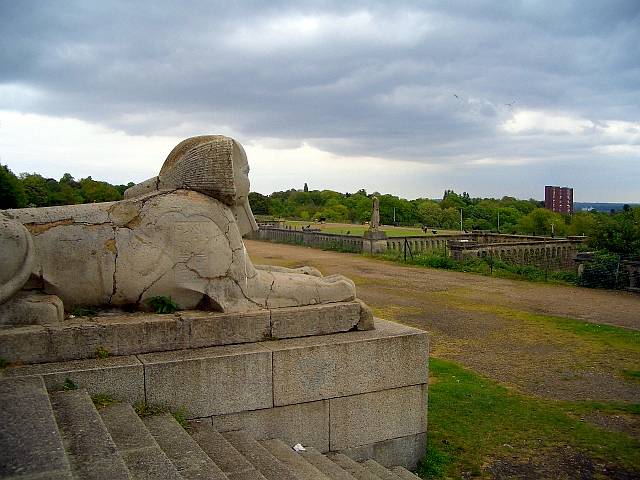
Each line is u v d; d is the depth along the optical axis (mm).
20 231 4031
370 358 4750
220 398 4141
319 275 5598
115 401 3771
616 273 16172
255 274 4906
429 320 11133
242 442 3980
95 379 3738
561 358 8406
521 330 10305
